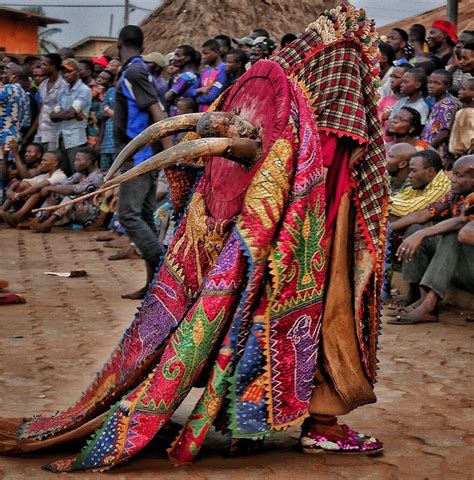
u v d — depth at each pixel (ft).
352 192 12.18
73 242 35.04
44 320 21.18
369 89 12.21
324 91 11.96
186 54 38.70
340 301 12.10
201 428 11.51
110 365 12.64
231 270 11.42
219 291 11.43
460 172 20.99
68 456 12.15
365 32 12.14
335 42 12.01
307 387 11.69
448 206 22.21
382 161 12.20
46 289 25.30
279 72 11.91
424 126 28.89
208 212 12.43
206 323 11.40
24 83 45.06
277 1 53.62
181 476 11.40
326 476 11.59
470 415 14.32
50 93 40.73
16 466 11.80
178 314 12.35
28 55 55.36
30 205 38.75
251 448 12.31
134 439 11.38
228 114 11.89
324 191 11.60
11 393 15.17
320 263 11.64
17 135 41.93
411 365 17.44
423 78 29.07
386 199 12.26
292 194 11.38
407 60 35.83
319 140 11.64
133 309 22.65
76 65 39.96
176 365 11.39
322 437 12.37
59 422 12.44
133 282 26.61
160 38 53.78
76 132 40.16
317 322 11.69
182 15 53.52
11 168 42.57
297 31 53.26
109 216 38.40
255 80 12.39
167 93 36.65
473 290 21.68
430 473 11.82
